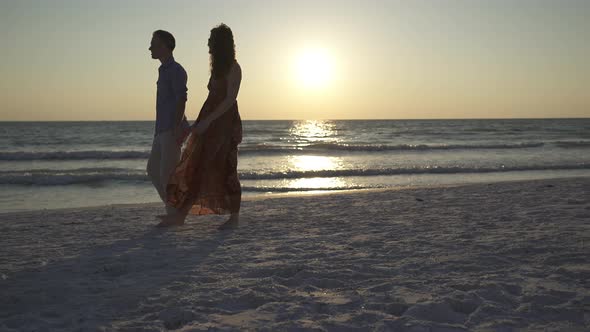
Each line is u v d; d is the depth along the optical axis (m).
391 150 26.73
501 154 23.64
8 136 46.34
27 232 5.07
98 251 4.00
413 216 5.64
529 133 50.78
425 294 2.67
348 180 13.98
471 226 4.80
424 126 76.00
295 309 2.46
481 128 64.94
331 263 3.42
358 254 3.69
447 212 5.88
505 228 4.62
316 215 5.92
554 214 5.36
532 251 3.63
